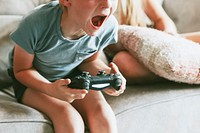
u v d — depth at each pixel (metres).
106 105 0.90
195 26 1.43
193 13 1.44
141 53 1.02
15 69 0.94
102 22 0.83
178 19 1.48
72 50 0.92
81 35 0.90
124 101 0.94
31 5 1.25
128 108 0.92
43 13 0.87
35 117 0.80
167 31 1.31
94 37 0.94
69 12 0.84
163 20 1.40
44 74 0.98
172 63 0.97
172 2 1.52
